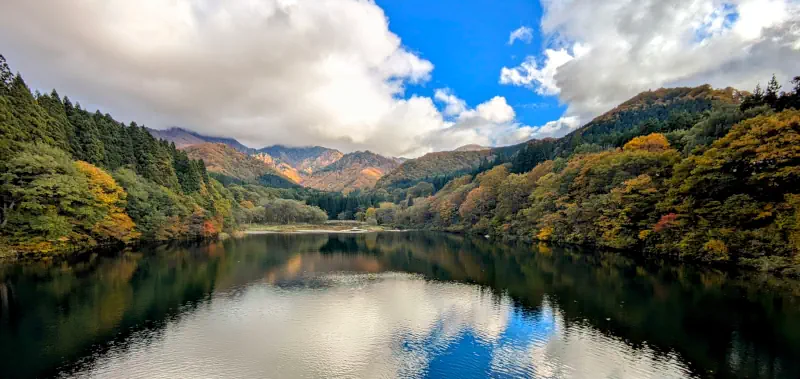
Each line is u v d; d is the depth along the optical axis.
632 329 28.98
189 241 97.81
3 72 62.97
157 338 27.59
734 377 21.50
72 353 24.70
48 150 59.47
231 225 129.38
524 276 49.28
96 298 37.50
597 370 22.59
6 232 52.69
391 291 42.16
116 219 70.62
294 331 29.50
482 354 25.09
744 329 28.47
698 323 29.89
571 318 31.81
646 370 22.53
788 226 40.47
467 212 129.00
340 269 56.19
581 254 66.56
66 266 52.53
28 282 42.88
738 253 46.62
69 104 81.88
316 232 149.88
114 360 23.80
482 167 197.50
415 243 97.06
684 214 52.47
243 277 49.41
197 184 121.69
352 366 23.48
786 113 44.53
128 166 91.44
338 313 34.06
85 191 60.81
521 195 105.50
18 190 50.66
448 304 36.78
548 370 22.75
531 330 29.34
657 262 55.19
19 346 25.69
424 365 23.62
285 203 195.62
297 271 54.44
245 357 24.64
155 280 46.16
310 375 22.27
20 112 62.59
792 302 34.16
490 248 81.19
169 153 118.88
